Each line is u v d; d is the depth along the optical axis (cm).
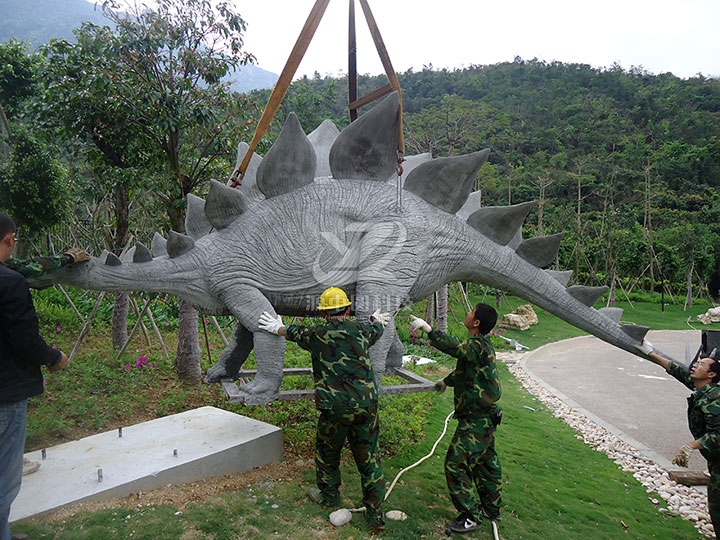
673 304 2916
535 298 467
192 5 658
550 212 4359
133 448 386
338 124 3130
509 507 424
